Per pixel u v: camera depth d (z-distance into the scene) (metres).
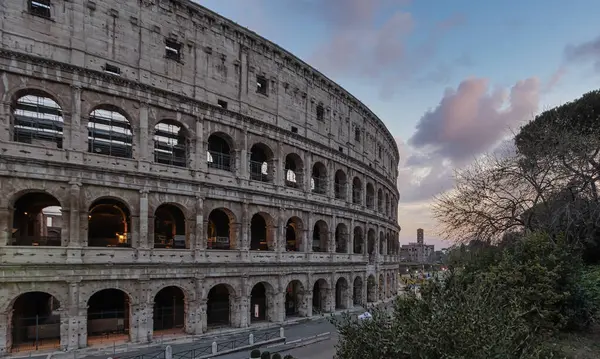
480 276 23.38
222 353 43.59
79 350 42.25
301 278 66.62
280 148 64.75
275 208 63.34
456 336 16.67
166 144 54.72
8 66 41.59
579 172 41.97
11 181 41.16
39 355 40.50
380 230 96.56
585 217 42.56
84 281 43.81
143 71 50.22
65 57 45.06
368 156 90.69
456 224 47.53
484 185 45.97
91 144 48.66
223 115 57.16
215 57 57.84
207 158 56.12
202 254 52.62
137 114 49.47
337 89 79.12
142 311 46.91
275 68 65.88
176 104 52.50
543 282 29.02
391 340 18.61
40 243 51.91
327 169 74.94
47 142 46.81
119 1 49.25
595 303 31.72
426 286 21.97
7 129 41.50
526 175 43.81
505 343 16.64
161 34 52.59
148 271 47.66
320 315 68.19
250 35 61.84
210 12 57.06
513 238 44.44
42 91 43.59
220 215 63.53
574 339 29.78
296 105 69.44
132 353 43.44
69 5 45.81
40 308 51.06
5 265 39.84
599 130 48.16
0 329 39.72
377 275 90.88
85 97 46.00
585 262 46.06
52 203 51.91
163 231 58.75
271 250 62.28
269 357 40.22
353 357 19.77
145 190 48.47
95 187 45.69
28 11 43.41
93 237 54.56
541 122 53.78
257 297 66.00
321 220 72.50
